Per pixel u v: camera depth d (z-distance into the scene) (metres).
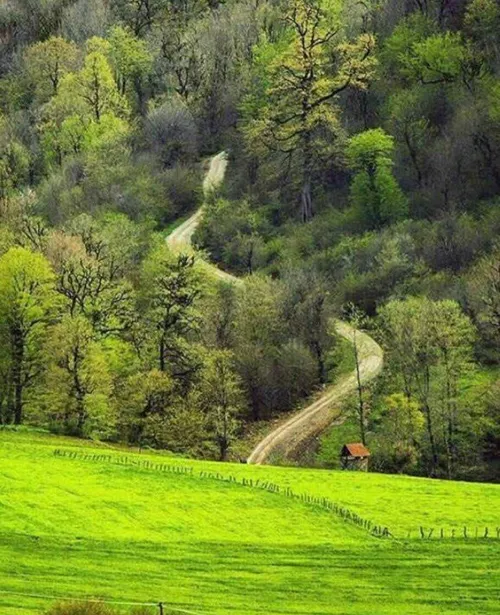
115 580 102.50
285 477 163.12
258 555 117.44
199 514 138.88
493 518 141.50
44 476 151.38
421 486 160.12
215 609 94.44
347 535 131.50
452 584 106.94
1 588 95.06
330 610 97.12
